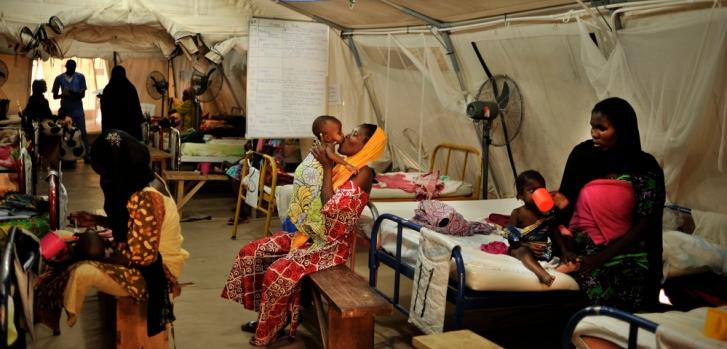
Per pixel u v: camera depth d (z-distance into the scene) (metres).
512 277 3.47
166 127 9.32
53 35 8.05
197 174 7.61
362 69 8.04
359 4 6.20
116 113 8.35
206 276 5.47
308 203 4.07
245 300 4.17
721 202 4.36
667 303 3.95
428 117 7.30
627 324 2.77
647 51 4.28
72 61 11.59
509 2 4.91
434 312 3.58
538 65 5.40
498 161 6.46
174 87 15.55
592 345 2.78
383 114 8.16
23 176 4.94
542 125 5.69
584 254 3.45
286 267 3.91
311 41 7.61
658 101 4.30
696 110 4.02
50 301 3.33
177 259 3.53
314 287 3.90
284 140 8.34
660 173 3.31
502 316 4.70
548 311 4.83
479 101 5.68
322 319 3.86
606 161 3.41
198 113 9.80
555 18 4.88
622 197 3.29
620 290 3.33
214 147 8.20
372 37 7.40
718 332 2.48
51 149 10.91
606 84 4.55
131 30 9.92
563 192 3.67
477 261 3.58
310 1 6.72
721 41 3.83
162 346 3.55
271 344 4.08
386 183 6.35
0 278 2.30
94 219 3.72
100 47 14.62
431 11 5.75
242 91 11.02
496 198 6.68
